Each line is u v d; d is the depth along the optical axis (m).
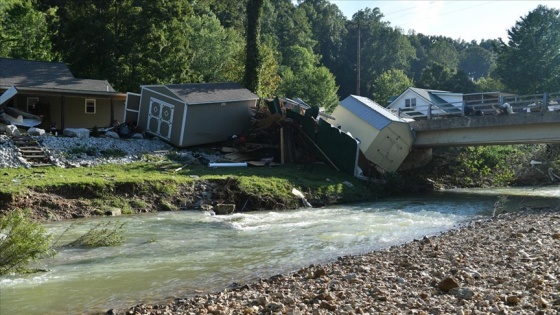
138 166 26.41
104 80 38.38
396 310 8.31
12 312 9.30
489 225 17.78
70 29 42.81
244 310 8.67
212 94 34.03
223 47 63.91
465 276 10.17
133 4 45.84
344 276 10.85
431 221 19.86
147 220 19.25
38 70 35.31
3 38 45.09
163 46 45.12
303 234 16.97
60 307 9.61
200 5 82.50
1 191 18.86
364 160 31.94
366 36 122.19
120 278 11.54
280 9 120.62
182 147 31.64
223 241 15.73
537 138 29.70
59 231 16.62
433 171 36.25
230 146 33.03
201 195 23.42
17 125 29.86
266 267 12.62
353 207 24.59
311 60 93.00
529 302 8.19
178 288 10.84
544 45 66.94
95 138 29.50
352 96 35.75
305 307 8.79
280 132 31.97
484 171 36.00
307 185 26.72
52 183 20.61
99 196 21.17
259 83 43.91
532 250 12.48
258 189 24.44
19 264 11.78
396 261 12.18
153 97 33.12
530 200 26.38
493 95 55.91
